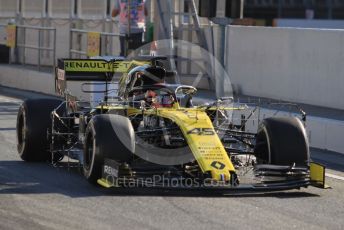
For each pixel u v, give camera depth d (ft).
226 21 127.75
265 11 397.80
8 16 225.76
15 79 191.01
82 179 79.66
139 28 156.66
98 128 73.46
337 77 132.36
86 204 67.77
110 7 185.68
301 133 76.69
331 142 109.91
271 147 76.07
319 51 136.15
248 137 81.97
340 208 69.97
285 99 143.84
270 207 69.00
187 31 167.73
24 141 88.38
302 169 75.05
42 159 90.07
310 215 66.64
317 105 136.87
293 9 391.45
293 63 141.79
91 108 85.76
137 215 64.28
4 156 94.32
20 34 195.42
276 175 74.28
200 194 73.00
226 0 125.70
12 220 61.82
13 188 74.59
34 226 60.03
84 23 196.03
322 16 386.32
